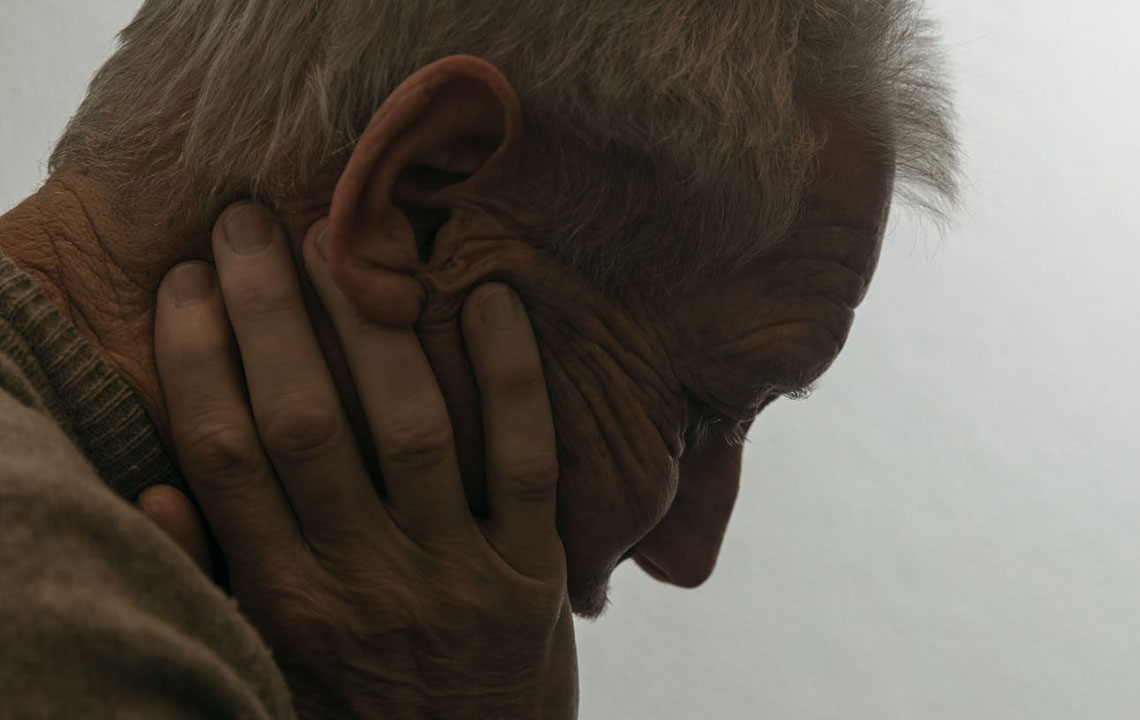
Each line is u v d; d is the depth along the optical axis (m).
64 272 0.66
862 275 0.78
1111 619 2.77
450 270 0.68
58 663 0.36
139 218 0.67
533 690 0.76
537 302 0.71
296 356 0.66
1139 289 2.90
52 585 0.38
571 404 0.74
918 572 2.80
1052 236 2.92
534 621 0.73
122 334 0.66
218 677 0.40
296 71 0.67
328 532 0.68
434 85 0.63
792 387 0.79
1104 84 2.96
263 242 0.66
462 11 0.66
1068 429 2.85
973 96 2.94
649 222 0.70
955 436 2.84
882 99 0.77
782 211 0.72
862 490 2.82
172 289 0.66
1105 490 2.82
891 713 2.75
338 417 0.66
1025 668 2.76
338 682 0.70
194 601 0.44
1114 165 2.94
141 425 0.64
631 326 0.74
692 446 0.84
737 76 0.69
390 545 0.69
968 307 2.90
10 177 2.67
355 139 0.67
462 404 0.71
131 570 0.42
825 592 2.79
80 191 0.68
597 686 2.76
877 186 0.77
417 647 0.71
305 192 0.67
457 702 0.73
